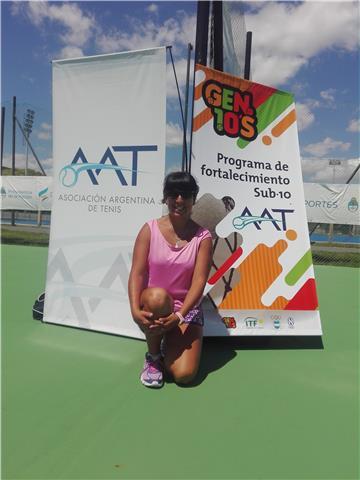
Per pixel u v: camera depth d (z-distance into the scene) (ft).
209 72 9.56
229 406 7.14
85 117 10.37
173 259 7.98
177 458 5.74
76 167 10.61
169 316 7.50
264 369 8.67
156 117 9.74
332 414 6.98
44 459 5.64
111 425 6.46
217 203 9.78
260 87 10.15
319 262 23.98
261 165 10.21
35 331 10.55
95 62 10.05
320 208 27.61
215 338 10.41
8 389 7.54
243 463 5.68
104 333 10.46
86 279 10.68
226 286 9.82
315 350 9.82
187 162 11.30
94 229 10.55
